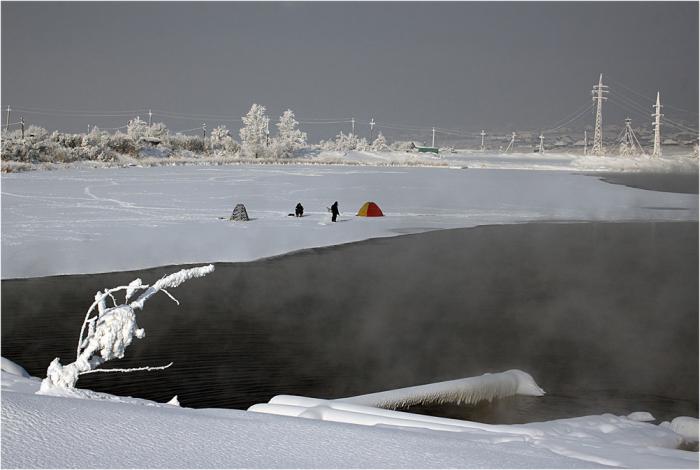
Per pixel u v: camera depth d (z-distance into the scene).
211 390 26.92
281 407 19.33
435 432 14.95
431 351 33.97
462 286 51.22
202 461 10.60
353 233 78.75
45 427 11.71
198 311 41.19
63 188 126.00
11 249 58.88
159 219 82.44
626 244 76.50
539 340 36.81
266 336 35.75
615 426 18.97
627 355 34.31
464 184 171.12
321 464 10.77
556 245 74.50
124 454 10.70
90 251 59.50
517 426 18.00
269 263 58.84
